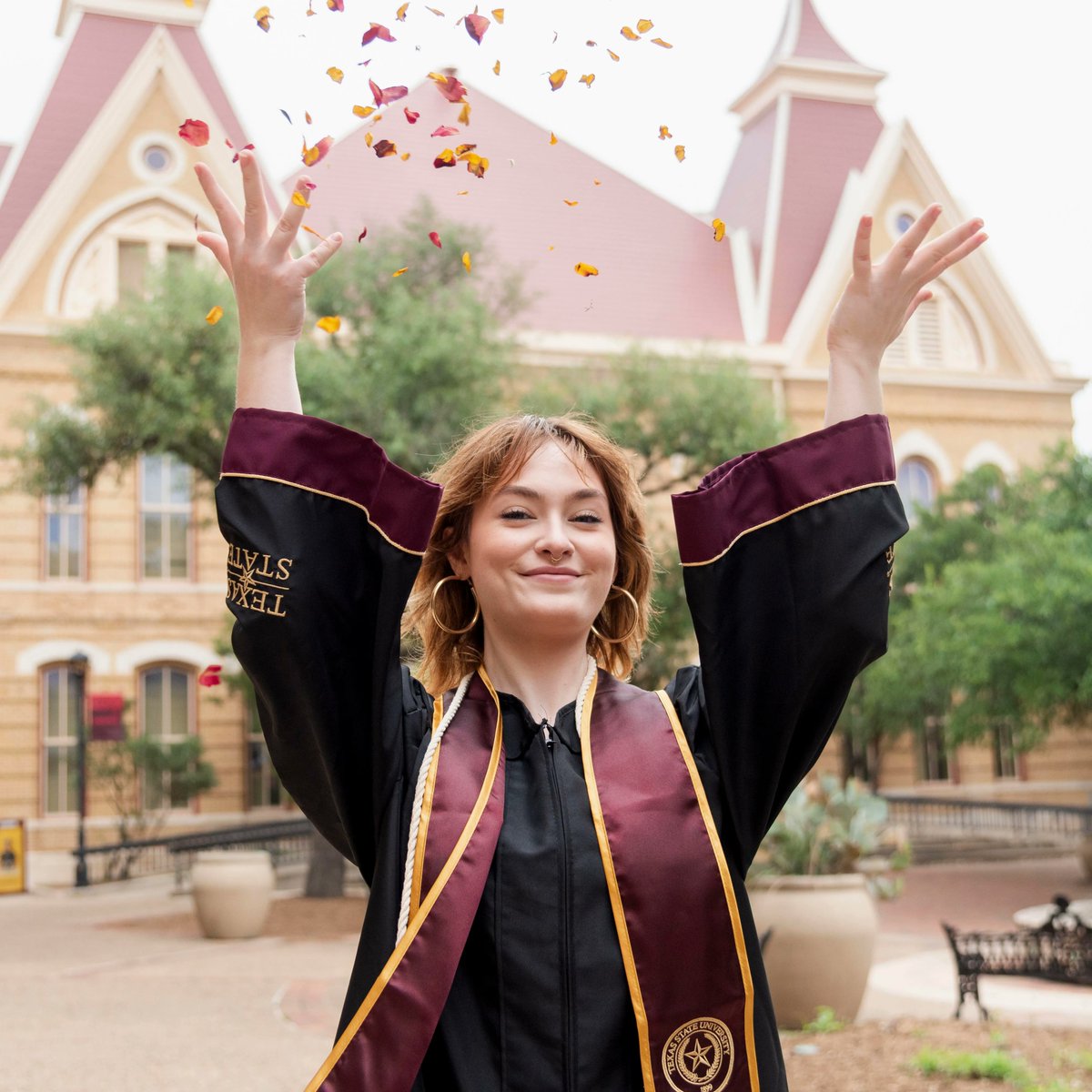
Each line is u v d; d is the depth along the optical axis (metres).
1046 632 17.72
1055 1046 7.80
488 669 2.49
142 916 18.52
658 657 17.30
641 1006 2.12
